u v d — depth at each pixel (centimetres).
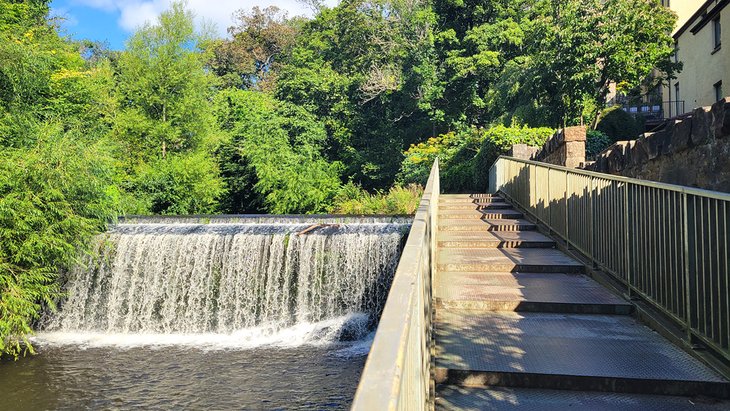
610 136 2350
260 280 1277
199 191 2666
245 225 1533
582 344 429
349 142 3662
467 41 3544
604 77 2097
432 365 377
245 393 840
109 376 944
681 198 422
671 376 358
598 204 644
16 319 1080
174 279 1296
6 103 1490
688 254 407
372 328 1192
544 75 2180
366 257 1246
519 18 3656
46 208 1161
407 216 1722
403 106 3756
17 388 897
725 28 2245
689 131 529
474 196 1444
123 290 1320
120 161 2636
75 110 2348
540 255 774
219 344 1141
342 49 4372
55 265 1223
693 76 2648
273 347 1105
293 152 3025
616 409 335
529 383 367
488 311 534
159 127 2895
